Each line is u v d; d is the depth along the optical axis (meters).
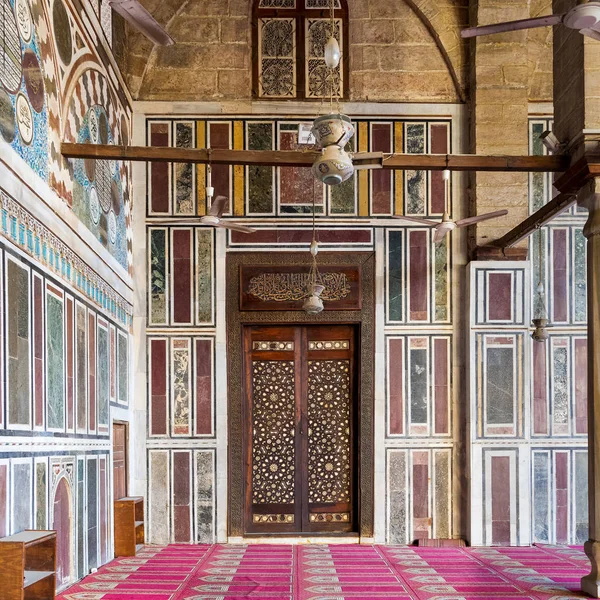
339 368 9.38
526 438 9.01
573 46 6.59
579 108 6.43
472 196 9.26
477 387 9.04
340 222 9.30
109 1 5.14
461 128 9.38
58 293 5.92
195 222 9.23
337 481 9.30
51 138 5.81
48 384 5.62
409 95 9.41
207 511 8.99
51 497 5.63
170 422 9.05
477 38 9.19
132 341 9.04
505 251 9.13
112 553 7.75
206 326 9.16
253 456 9.30
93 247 7.09
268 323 9.25
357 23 9.45
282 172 9.30
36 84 5.46
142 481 8.99
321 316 9.23
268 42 9.40
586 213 9.48
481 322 9.10
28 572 4.84
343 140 5.68
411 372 9.22
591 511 6.30
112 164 7.99
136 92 9.27
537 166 6.65
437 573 7.03
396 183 9.36
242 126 9.30
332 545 8.91
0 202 4.66
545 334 8.58
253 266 9.25
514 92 9.19
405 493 9.10
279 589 6.22
